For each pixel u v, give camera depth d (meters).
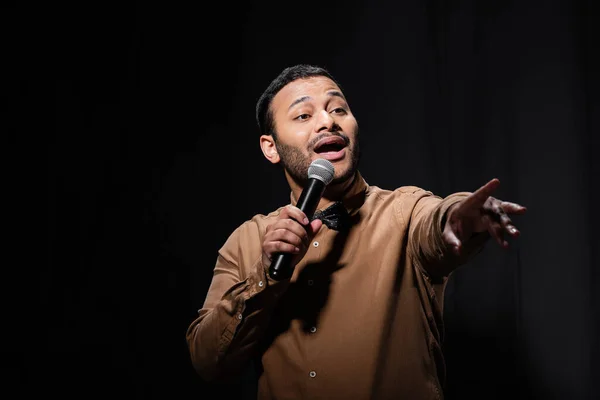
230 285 1.62
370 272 1.47
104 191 2.97
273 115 1.65
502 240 0.98
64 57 3.07
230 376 1.52
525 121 2.42
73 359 2.84
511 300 2.33
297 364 1.42
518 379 2.29
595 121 2.35
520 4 2.49
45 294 2.89
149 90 3.03
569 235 2.30
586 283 2.26
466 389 2.34
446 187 2.51
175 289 2.86
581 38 2.40
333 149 1.58
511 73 2.46
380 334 1.40
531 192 2.37
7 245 2.92
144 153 2.99
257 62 2.95
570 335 2.25
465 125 2.51
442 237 1.13
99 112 3.03
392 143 2.64
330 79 1.67
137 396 2.79
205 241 2.88
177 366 2.81
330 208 1.55
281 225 1.31
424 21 2.67
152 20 3.07
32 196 2.97
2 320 2.86
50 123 3.03
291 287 1.51
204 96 2.99
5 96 3.03
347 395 1.36
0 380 2.82
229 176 2.91
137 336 2.85
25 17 3.07
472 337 2.37
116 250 2.92
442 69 2.60
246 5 3.01
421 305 1.46
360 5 2.81
